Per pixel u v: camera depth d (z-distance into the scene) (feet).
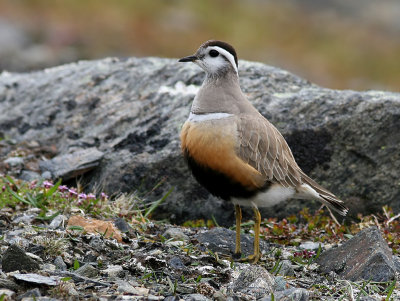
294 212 45.44
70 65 59.82
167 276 30.63
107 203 43.47
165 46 122.93
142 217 42.04
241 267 33.50
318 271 34.42
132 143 48.91
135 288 28.71
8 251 29.17
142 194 46.55
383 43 143.33
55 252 31.96
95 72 56.34
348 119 45.50
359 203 45.73
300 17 154.71
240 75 52.01
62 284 27.53
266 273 30.42
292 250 38.01
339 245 36.91
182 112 49.65
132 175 46.96
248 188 35.12
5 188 41.42
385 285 31.86
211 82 37.01
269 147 35.70
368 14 160.35
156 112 50.44
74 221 37.06
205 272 31.58
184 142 35.88
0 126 54.49
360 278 32.35
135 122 50.31
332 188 45.91
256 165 35.04
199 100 36.45
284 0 164.14
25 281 27.53
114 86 54.29
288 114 46.68
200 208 46.14
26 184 43.60
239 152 34.68
